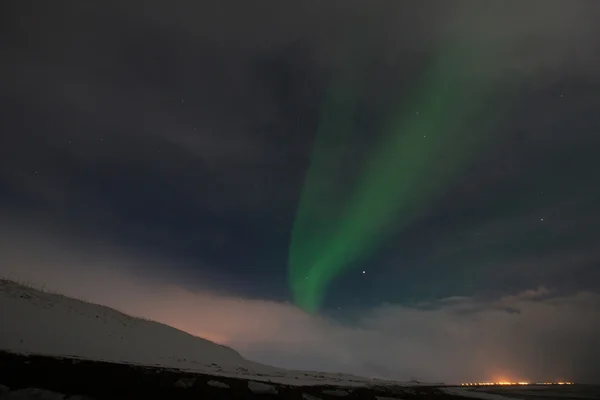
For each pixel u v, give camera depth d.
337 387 16.22
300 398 13.07
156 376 12.49
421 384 25.36
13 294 19.42
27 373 10.59
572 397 23.95
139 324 25.75
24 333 14.75
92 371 11.77
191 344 26.72
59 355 13.13
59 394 9.59
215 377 13.92
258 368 25.27
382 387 18.12
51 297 22.12
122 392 10.60
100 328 20.38
